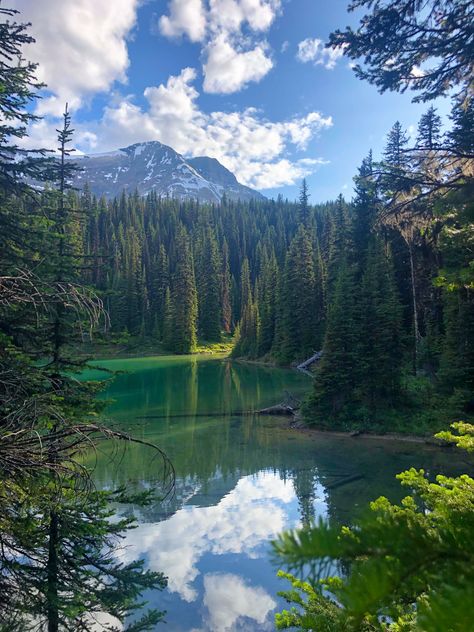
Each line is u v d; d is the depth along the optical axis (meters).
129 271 76.50
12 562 5.76
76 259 8.23
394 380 22.86
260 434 22.30
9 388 5.81
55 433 5.23
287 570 0.65
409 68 5.64
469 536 0.75
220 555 11.12
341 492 14.33
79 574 6.67
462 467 16.09
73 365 7.82
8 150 7.74
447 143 5.05
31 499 5.33
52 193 8.37
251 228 138.50
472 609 0.57
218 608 9.12
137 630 7.38
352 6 5.58
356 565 0.70
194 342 77.19
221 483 15.61
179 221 119.81
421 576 0.68
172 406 29.69
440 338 25.52
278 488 15.02
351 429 22.30
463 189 4.33
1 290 5.66
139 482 15.60
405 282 31.12
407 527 0.78
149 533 12.26
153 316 79.88
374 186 5.36
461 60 5.37
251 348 64.19
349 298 24.88
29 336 7.59
